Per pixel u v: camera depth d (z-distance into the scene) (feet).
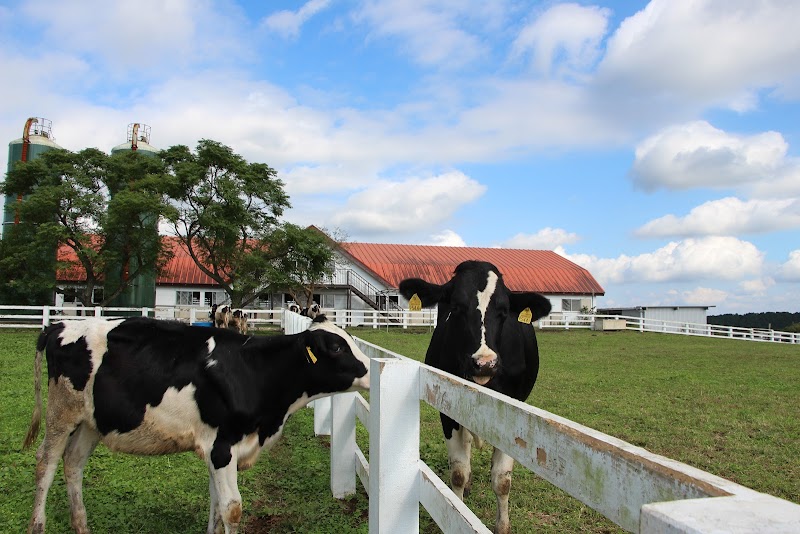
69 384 14.61
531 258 170.50
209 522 14.92
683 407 34.96
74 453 15.30
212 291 132.16
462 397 8.25
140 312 93.15
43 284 93.50
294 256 109.09
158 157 108.99
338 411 18.33
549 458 5.69
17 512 16.44
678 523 2.96
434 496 9.12
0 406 29.86
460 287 15.84
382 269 143.23
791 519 2.92
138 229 98.43
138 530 15.79
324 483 19.66
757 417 31.86
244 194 105.09
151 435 14.58
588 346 82.43
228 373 14.56
